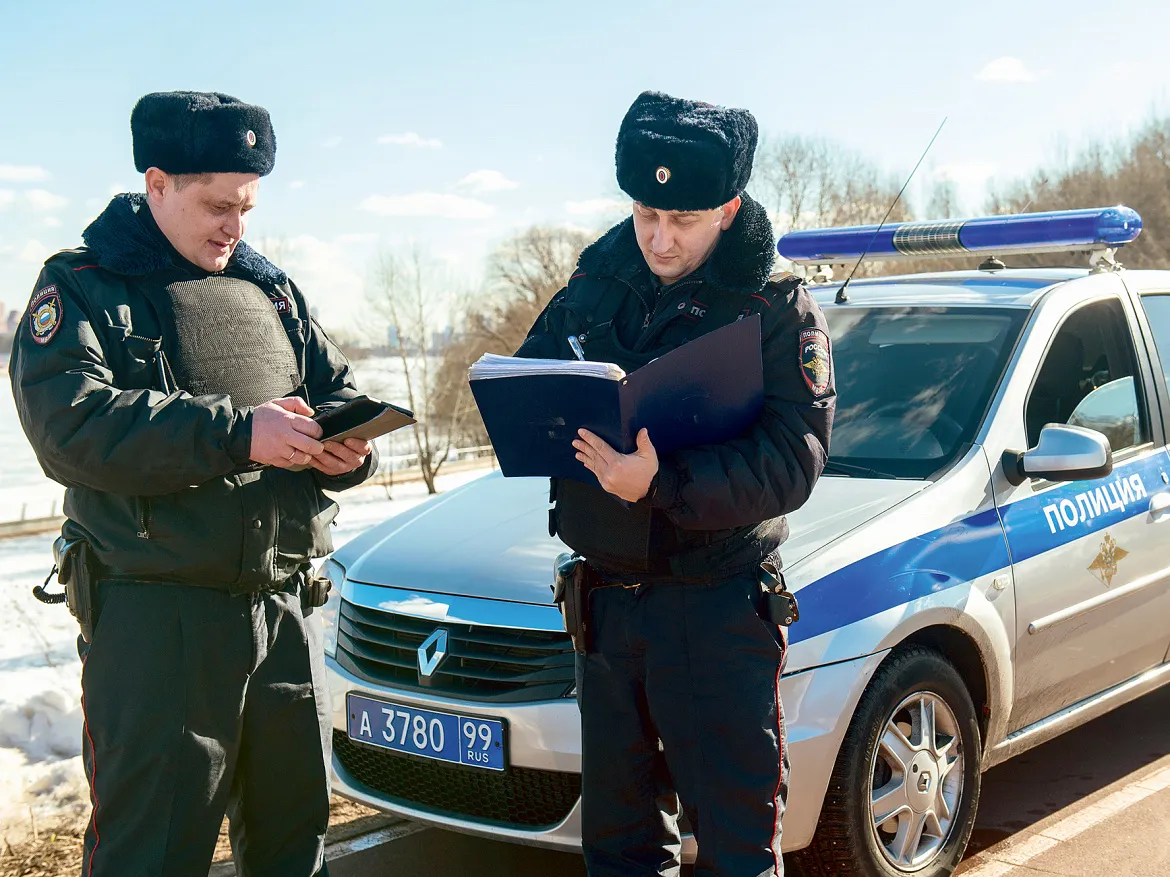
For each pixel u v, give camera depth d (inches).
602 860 94.3
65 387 79.0
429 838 136.6
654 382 76.3
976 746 119.1
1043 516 128.1
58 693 164.6
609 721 91.7
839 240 169.2
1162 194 1352.1
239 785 93.4
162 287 85.4
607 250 92.3
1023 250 155.4
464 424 1198.3
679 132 81.3
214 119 82.9
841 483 123.3
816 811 103.6
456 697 109.0
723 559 85.4
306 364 98.4
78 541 84.0
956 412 131.3
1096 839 130.3
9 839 129.3
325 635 123.8
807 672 102.7
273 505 86.5
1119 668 142.1
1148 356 151.9
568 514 89.1
